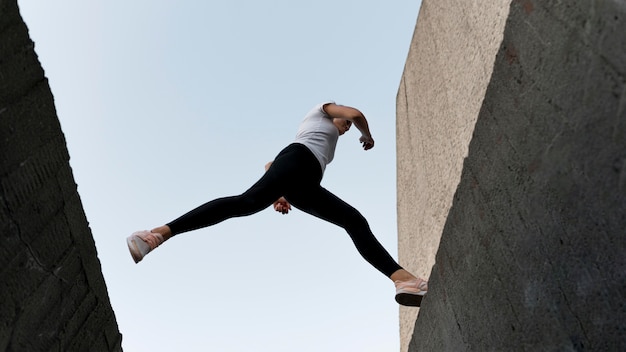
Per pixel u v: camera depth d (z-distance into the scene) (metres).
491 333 2.22
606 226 1.51
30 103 1.67
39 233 1.79
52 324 1.96
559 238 1.72
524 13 1.87
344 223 2.93
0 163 1.58
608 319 1.53
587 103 1.55
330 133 3.01
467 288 2.40
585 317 1.63
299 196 2.90
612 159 1.47
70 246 1.98
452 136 3.57
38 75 1.70
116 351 2.53
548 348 1.84
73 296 2.06
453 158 3.53
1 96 1.56
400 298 2.83
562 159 1.67
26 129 1.67
